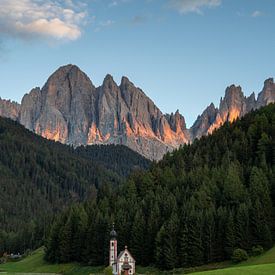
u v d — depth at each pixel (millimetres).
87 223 176875
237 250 141625
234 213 152250
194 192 166750
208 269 140750
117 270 142375
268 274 94188
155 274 144375
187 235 148000
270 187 166250
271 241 147750
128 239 164250
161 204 169750
